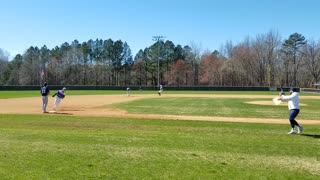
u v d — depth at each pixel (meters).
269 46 109.88
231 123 18.77
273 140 13.02
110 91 77.88
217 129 16.31
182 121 19.47
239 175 8.26
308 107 32.19
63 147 10.98
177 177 8.06
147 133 14.38
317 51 105.81
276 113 25.69
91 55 136.62
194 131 15.55
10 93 62.00
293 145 11.94
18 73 122.00
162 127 16.86
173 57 127.00
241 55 113.56
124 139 12.62
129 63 134.50
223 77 116.06
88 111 26.34
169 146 11.41
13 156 9.73
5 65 124.56
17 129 15.36
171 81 122.38
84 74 124.56
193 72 122.88
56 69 122.19
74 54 126.69
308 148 11.44
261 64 111.12
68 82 122.62
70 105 32.84
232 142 12.32
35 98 44.47
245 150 10.96
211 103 36.41
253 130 16.16
